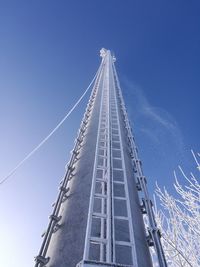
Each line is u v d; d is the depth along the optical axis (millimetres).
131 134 15461
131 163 12398
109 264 4973
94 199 8289
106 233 6645
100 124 14734
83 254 6047
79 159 12172
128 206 7758
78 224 7715
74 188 9938
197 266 8727
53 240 7879
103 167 9672
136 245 6941
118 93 24906
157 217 10930
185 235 9688
